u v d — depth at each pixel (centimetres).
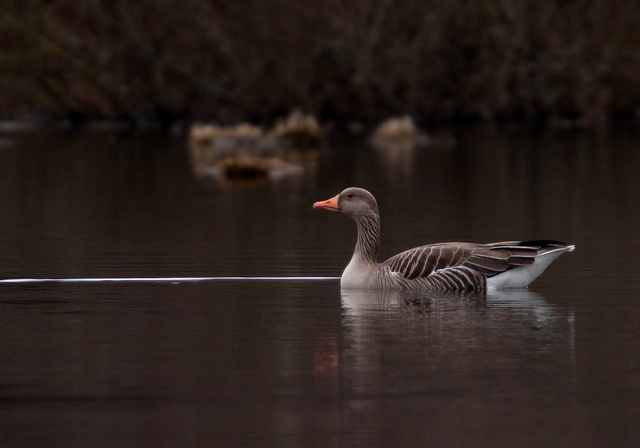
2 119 5512
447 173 3119
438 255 1225
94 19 5459
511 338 973
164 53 5453
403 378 841
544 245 1227
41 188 2723
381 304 1148
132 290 1255
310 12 5334
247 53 5422
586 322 1043
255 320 1066
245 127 4441
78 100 5509
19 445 700
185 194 2609
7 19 5403
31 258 1538
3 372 866
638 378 839
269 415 755
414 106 5475
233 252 1605
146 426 735
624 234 1800
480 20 5506
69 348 947
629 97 5691
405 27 5444
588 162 3444
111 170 3247
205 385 827
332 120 5478
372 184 2806
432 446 695
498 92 5575
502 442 702
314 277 1350
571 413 756
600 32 5653
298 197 2523
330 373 857
